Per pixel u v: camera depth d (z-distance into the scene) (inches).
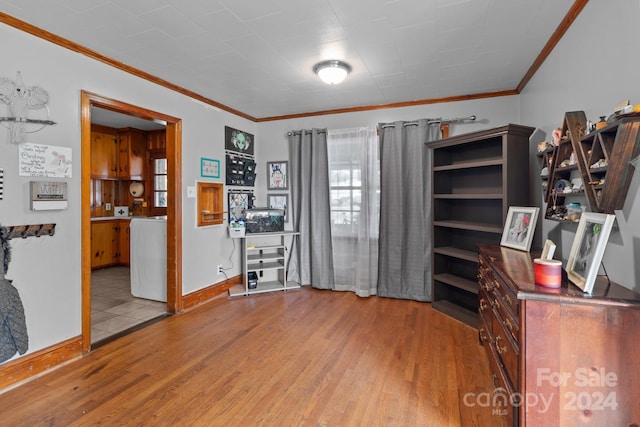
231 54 98.8
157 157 218.4
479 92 134.0
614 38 58.5
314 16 78.4
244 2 72.2
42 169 84.6
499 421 64.9
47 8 73.7
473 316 118.8
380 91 132.8
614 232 57.2
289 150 172.2
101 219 208.5
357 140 155.3
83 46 92.4
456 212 135.3
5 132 77.7
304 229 166.4
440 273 135.6
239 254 165.3
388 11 76.5
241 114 165.9
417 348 98.3
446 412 69.1
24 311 81.1
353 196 157.0
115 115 179.8
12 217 79.0
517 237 91.0
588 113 68.8
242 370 86.4
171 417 68.0
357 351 96.6
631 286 52.1
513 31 85.6
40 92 83.9
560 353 47.6
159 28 83.4
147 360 91.6
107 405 71.9
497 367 67.3
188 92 131.9
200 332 110.7
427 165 140.8
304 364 89.3
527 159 104.4
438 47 95.0
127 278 185.3
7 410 69.9
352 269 158.6
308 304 139.6
